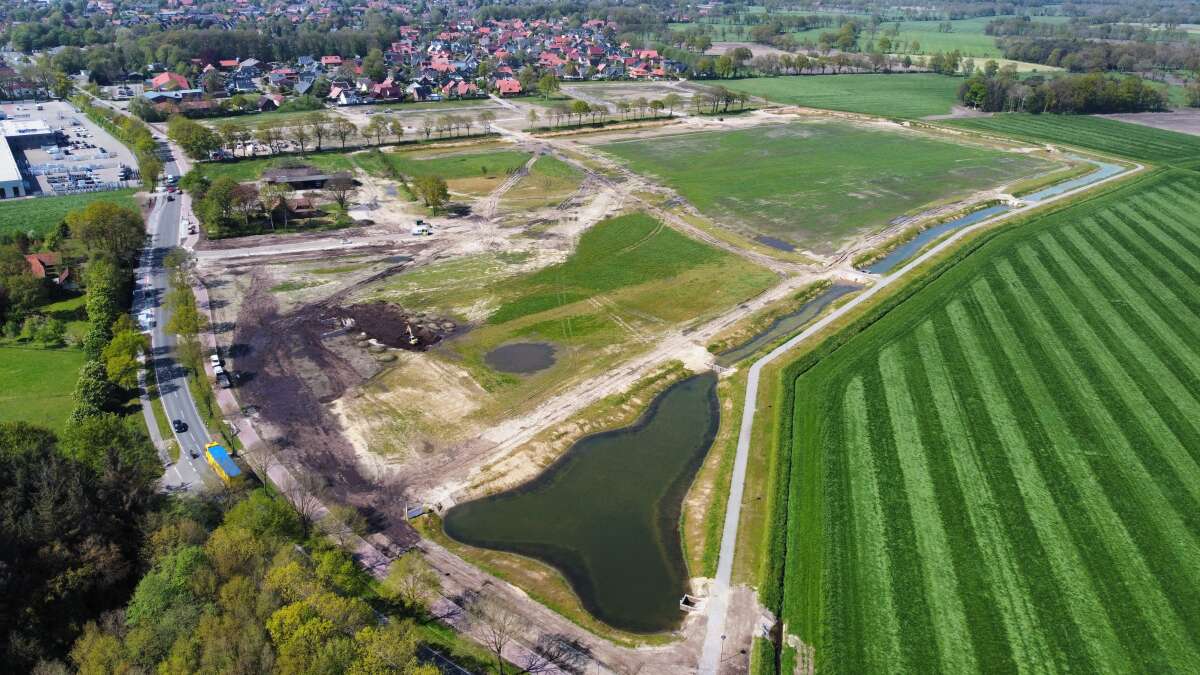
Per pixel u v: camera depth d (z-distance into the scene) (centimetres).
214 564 6800
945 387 10681
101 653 5847
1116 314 12712
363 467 9381
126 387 10706
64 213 17900
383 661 5866
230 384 11038
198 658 5869
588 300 13862
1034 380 10781
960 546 7825
